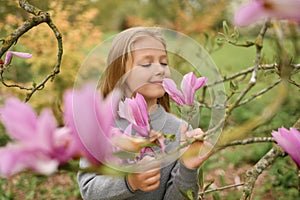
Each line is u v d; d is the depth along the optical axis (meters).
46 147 0.41
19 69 4.69
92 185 1.22
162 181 1.40
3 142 4.22
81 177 1.31
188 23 6.53
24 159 0.39
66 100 0.42
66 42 4.66
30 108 0.40
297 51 1.13
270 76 1.66
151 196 1.39
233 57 7.42
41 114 0.41
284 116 4.18
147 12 12.83
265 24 0.72
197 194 1.29
